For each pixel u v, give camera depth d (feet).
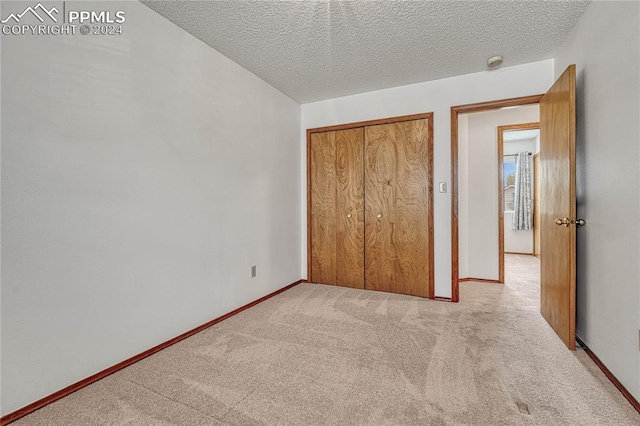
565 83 6.73
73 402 4.89
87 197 5.35
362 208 11.39
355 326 7.88
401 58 8.60
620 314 5.15
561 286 6.99
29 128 4.62
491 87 9.39
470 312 8.87
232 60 8.68
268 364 6.03
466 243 12.72
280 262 11.04
